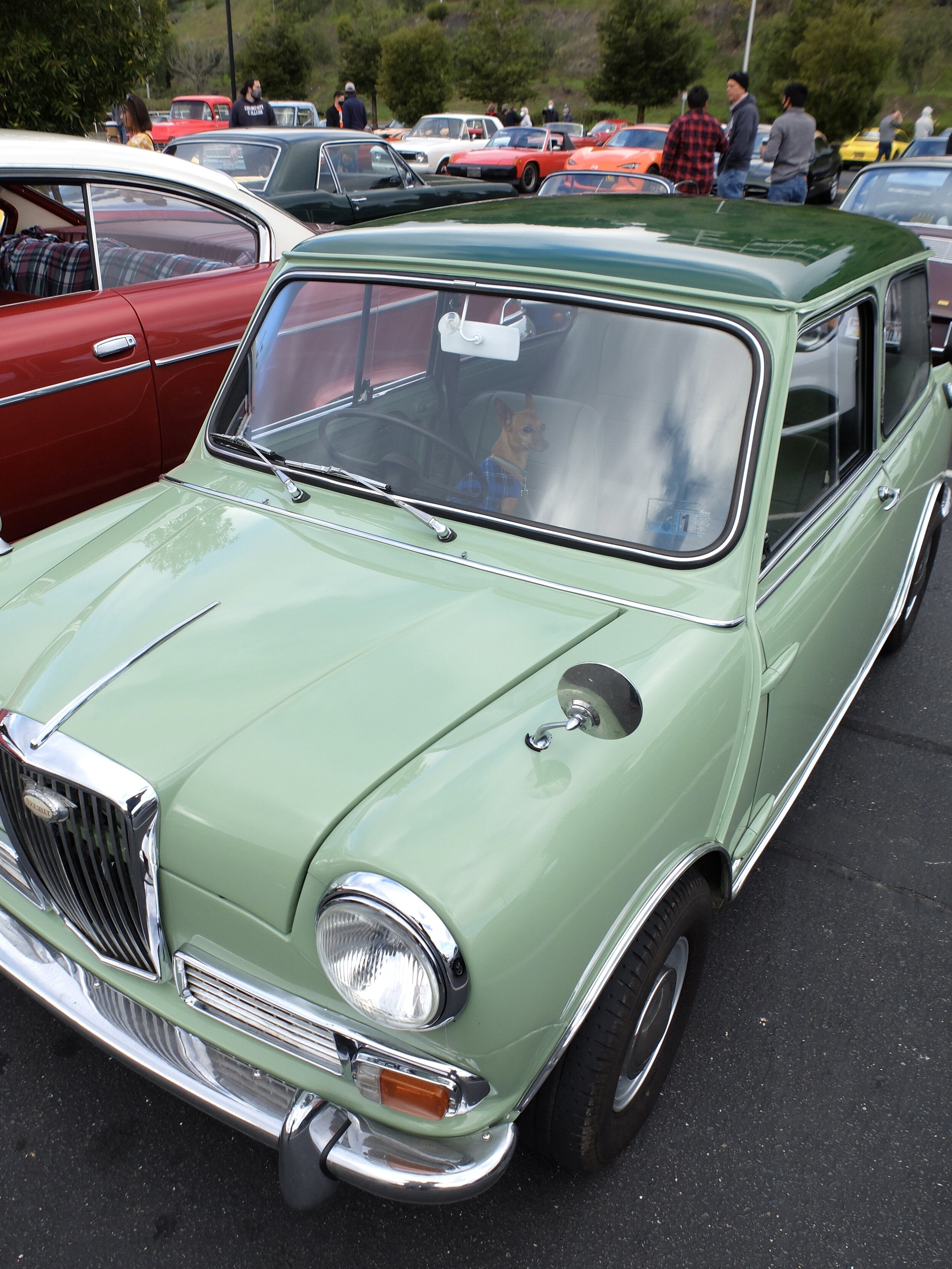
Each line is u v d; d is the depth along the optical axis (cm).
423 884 159
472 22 4150
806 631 258
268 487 271
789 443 239
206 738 189
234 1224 222
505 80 4078
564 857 172
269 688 199
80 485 414
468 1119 173
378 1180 174
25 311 394
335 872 166
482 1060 168
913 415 374
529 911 166
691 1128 245
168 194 455
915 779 385
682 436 230
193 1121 244
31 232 471
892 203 832
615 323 238
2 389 375
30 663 216
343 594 226
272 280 293
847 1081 259
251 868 174
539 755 183
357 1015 174
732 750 222
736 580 223
